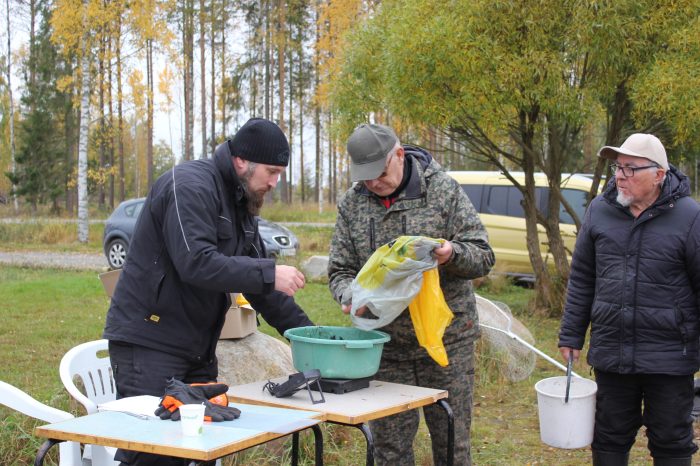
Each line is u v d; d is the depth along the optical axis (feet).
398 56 26.94
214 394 8.86
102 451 11.35
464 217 11.53
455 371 11.73
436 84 27.37
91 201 172.96
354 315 10.68
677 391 11.93
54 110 121.19
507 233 39.17
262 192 10.72
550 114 28.02
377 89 30.89
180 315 10.54
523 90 27.32
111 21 67.72
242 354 16.14
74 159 126.41
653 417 12.10
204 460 7.13
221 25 110.32
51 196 120.37
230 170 10.56
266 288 9.73
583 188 37.70
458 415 11.78
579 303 12.92
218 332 11.16
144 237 10.50
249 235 11.10
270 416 8.52
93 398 12.52
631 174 11.78
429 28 26.32
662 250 11.77
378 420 11.96
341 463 15.40
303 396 9.69
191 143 104.88
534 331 28.17
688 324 11.80
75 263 53.06
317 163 146.92
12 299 34.32
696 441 16.93
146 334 10.44
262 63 114.93
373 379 11.19
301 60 118.83
